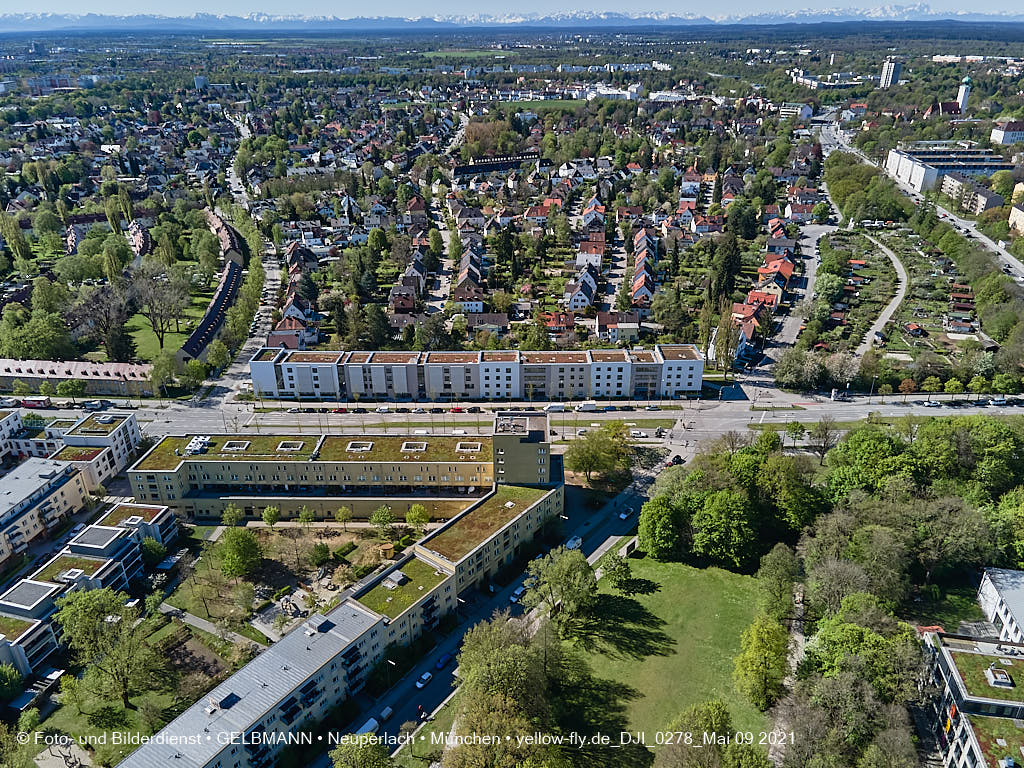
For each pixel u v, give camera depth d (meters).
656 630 159.00
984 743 117.12
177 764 115.38
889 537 157.38
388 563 182.00
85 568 165.88
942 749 129.50
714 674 146.88
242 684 130.38
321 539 193.38
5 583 176.25
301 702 131.75
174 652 155.75
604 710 139.75
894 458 190.38
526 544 187.50
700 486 187.50
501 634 137.75
